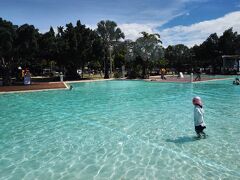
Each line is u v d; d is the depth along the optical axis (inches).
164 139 400.5
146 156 331.9
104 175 281.7
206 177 271.0
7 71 1448.1
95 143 390.3
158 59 2340.1
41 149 367.9
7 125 514.6
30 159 331.3
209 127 466.3
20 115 613.3
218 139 392.8
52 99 880.9
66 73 2043.6
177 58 3280.0
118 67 2768.2
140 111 644.1
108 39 2709.2
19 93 1039.6
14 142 402.6
